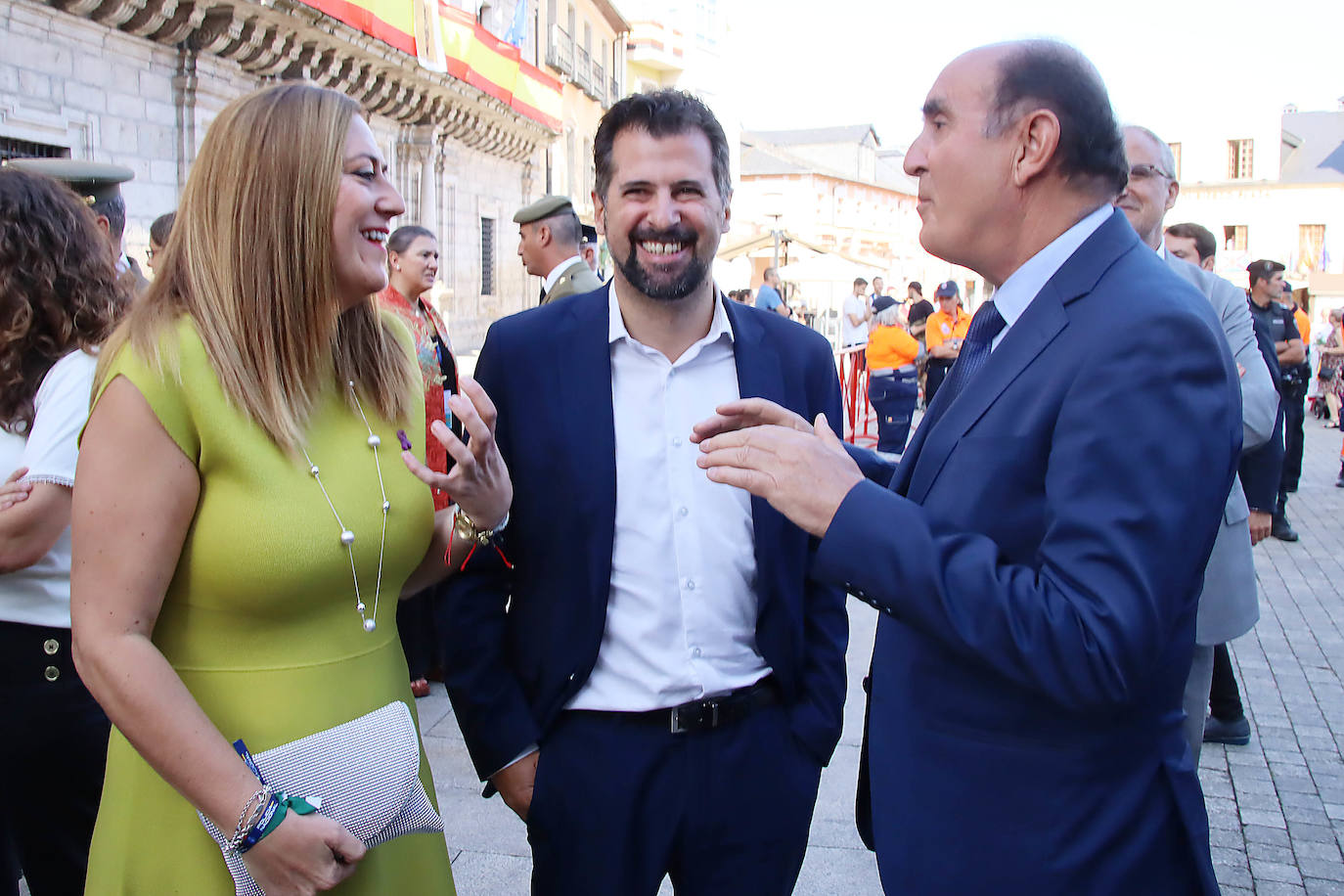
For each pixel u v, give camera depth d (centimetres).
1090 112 147
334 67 1495
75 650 146
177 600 157
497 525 185
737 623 208
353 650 167
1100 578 127
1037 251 154
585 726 203
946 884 148
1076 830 143
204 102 1203
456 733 413
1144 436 131
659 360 209
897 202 6806
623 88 3903
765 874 208
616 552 204
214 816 143
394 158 1945
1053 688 127
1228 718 421
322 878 145
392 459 177
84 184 314
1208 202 4856
